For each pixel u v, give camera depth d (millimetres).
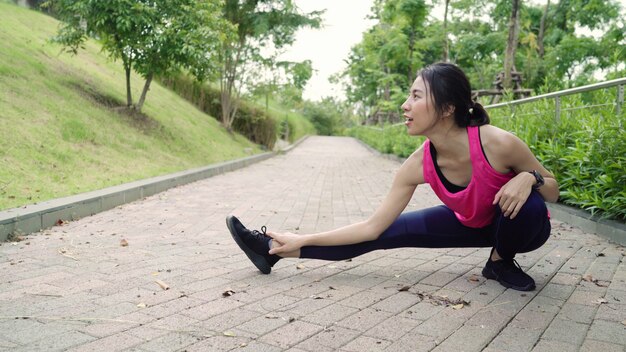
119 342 2094
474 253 3754
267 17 16938
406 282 2982
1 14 12609
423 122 2527
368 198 7418
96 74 12641
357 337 2145
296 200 7145
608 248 3758
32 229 4613
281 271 3277
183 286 2924
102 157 7965
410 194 2912
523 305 2525
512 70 12898
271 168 13203
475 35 21281
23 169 6012
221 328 2254
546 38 22406
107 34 10742
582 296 2645
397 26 20781
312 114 57281
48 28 13789
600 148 4387
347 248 3051
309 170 12734
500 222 2611
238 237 3102
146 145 9953
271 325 2289
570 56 18516
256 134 20000
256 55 17984
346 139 40500
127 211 5984
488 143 2496
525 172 2479
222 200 7047
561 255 3562
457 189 2697
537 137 5758
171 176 8453
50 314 2438
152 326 2277
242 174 11273
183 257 3693
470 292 2756
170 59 10758
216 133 16047
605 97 5914
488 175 2521
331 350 2014
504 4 20359
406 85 22688
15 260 3561
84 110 9359
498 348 2014
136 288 2885
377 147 21250
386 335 2160
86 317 2396
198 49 10438
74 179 6527
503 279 2861
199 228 4953
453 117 2535
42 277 3117
